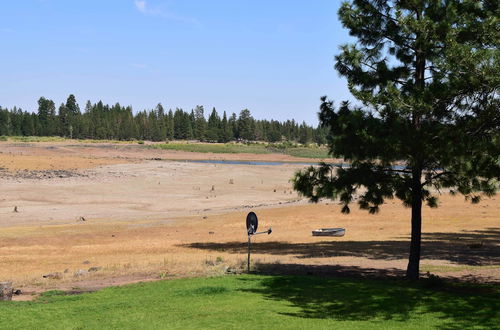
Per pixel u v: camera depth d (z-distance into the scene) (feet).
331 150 72.38
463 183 67.31
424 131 57.72
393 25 69.26
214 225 148.36
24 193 223.30
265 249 105.09
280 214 170.71
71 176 287.69
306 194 78.48
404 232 130.52
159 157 579.48
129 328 41.47
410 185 67.87
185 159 570.05
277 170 374.63
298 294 54.54
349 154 67.92
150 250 105.91
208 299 52.65
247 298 53.01
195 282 62.49
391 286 58.44
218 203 214.69
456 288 57.16
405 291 54.85
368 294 53.78
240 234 131.54
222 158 620.90
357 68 71.41
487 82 48.96
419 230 67.10
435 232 126.82
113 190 245.24
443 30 61.05
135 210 191.11
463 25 60.39
